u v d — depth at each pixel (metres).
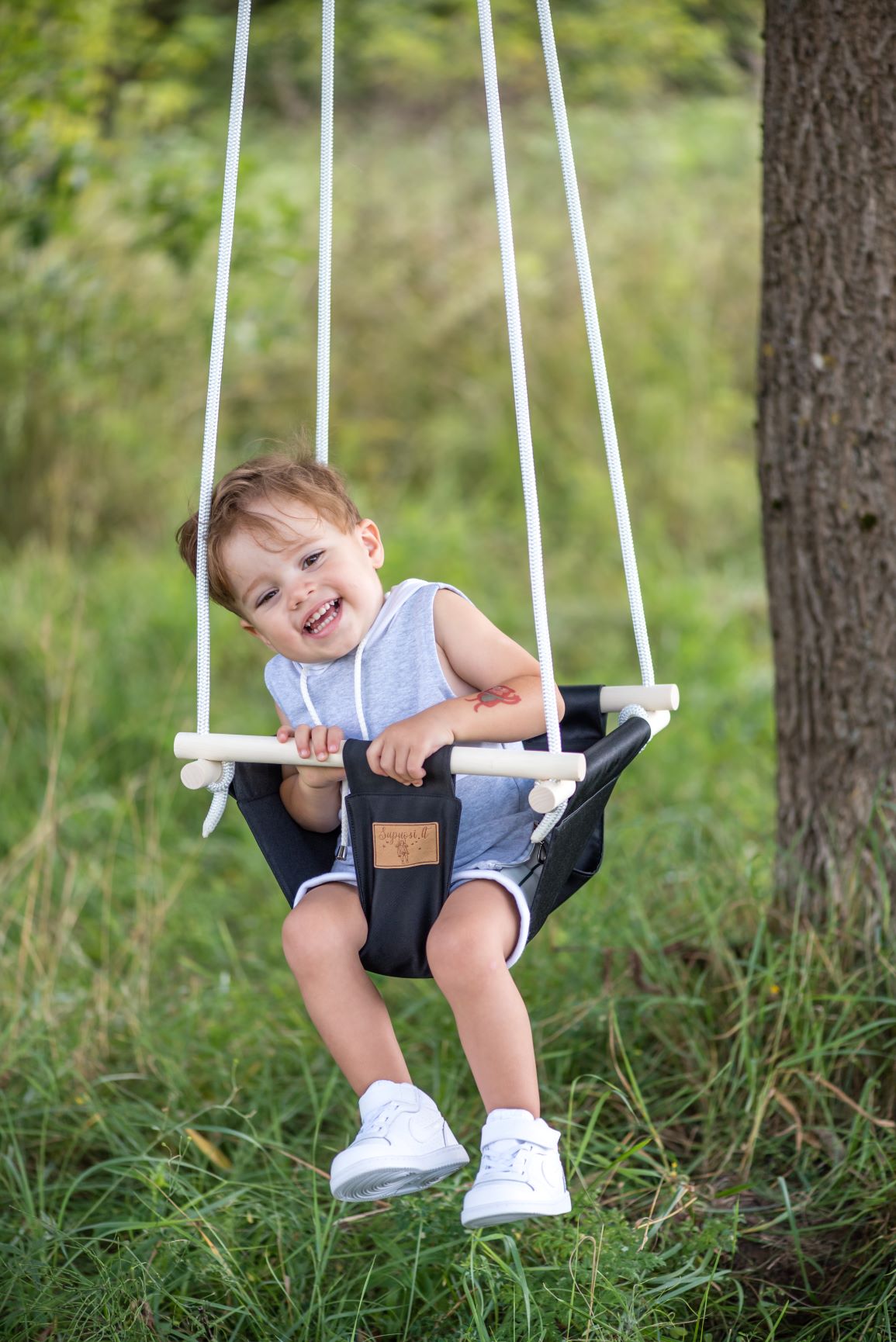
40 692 6.53
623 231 11.09
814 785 3.74
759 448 3.77
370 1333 2.91
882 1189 3.00
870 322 3.48
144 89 9.40
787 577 3.73
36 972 4.35
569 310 10.66
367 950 2.51
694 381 10.33
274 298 7.89
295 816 2.77
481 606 8.09
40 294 7.85
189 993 4.28
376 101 13.31
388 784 2.38
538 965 4.06
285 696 2.76
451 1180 3.22
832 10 3.42
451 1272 2.91
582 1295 2.73
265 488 2.59
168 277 9.09
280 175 10.74
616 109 12.62
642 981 3.70
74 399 8.91
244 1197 3.29
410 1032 3.95
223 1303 2.96
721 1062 3.61
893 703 3.58
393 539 8.65
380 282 10.73
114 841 5.14
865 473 3.53
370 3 12.57
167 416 9.59
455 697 2.62
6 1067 3.74
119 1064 3.97
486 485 9.88
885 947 3.55
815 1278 2.98
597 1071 3.69
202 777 2.55
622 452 9.96
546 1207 2.27
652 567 8.84
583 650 7.56
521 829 2.64
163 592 7.80
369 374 10.41
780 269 3.61
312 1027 3.99
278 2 12.41
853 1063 3.45
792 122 3.53
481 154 11.88
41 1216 3.16
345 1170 2.40
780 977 3.59
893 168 3.43
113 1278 2.88
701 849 4.39
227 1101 3.71
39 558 8.08
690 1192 3.14
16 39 6.75
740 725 6.32
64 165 6.72
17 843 5.36
